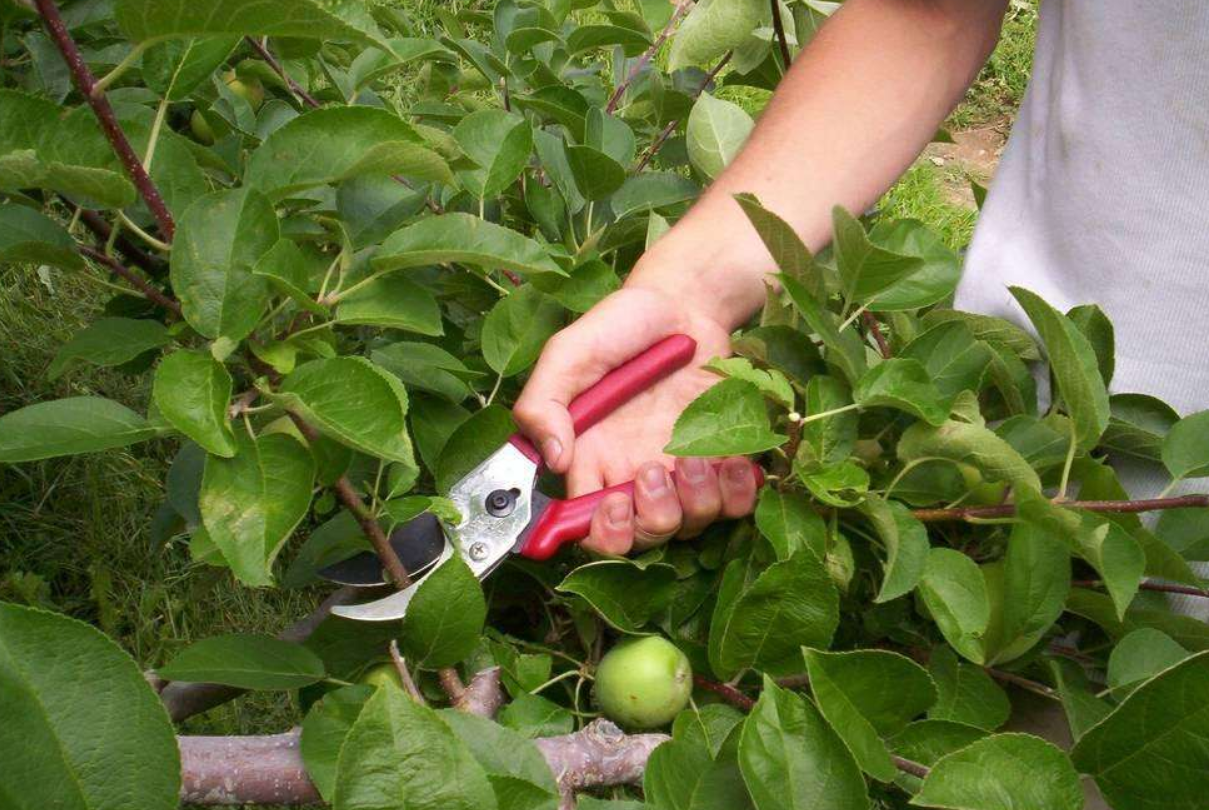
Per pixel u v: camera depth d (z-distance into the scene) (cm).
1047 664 123
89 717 67
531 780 87
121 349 106
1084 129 132
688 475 119
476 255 108
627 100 222
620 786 109
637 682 110
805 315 117
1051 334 111
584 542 124
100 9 141
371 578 118
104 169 92
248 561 88
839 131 147
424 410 135
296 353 104
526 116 183
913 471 126
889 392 116
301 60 197
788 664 107
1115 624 121
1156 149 125
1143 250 127
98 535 212
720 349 144
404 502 109
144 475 222
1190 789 88
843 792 86
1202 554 122
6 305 243
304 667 104
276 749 96
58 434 93
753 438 111
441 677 107
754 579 117
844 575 120
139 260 145
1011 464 113
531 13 194
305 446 93
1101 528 104
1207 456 119
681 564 129
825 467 119
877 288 121
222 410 89
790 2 204
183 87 103
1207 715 86
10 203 105
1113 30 127
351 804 68
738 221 144
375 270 110
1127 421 129
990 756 87
